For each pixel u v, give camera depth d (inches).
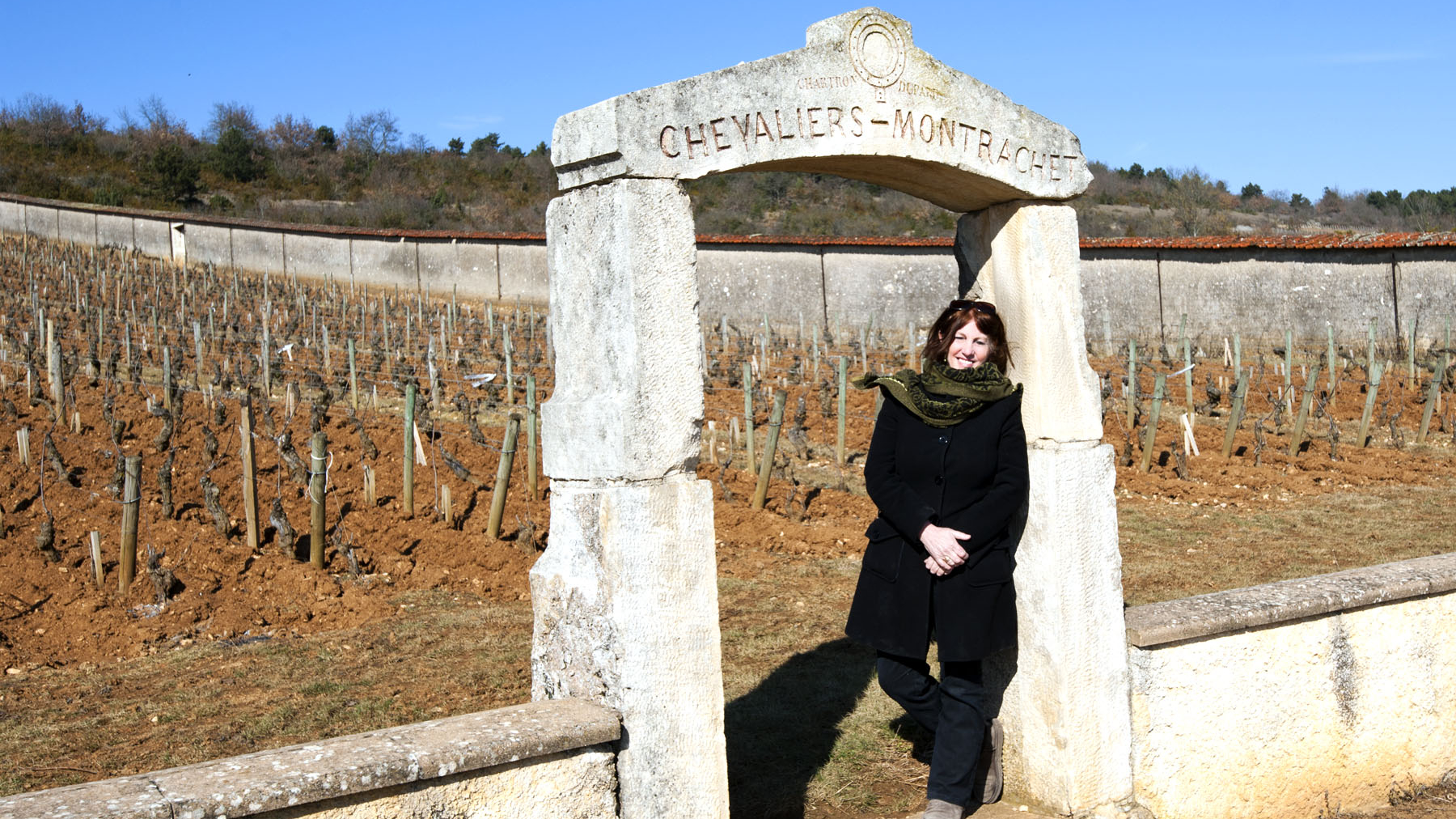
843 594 313.6
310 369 650.2
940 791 155.9
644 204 126.3
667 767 127.4
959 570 153.1
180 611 284.0
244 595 300.4
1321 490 482.6
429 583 321.4
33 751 200.2
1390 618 183.9
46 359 574.6
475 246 1222.9
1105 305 1007.6
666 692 127.0
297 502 368.8
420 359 747.4
